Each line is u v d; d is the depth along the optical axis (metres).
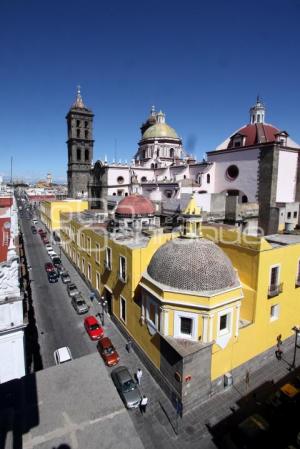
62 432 9.80
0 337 14.65
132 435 9.81
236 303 19.58
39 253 57.41
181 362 17.86
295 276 24.30
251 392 20.42
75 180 87.38
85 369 12.85
